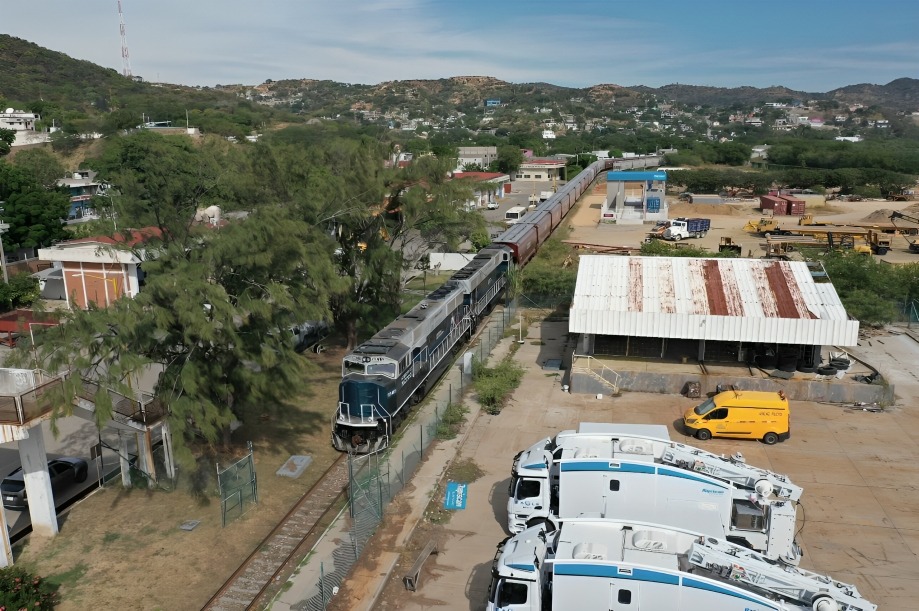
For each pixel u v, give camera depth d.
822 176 140.62
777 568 18.03
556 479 24.95
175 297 26.94
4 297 57.16
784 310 37.66
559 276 56.88
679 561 19.02
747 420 32.28
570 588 18.31
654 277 41.88
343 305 43.97
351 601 21.61
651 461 23.62
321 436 34.09
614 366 39.97
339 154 45.88
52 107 174.50
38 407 23.91
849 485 28.33
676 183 143.00
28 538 25.59
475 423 35.19
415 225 47.03
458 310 45.12
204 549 24.80
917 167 166.12
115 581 22.94
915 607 20.84
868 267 53.00
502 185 128.25
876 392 36.47
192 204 33.12
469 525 25.91
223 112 197.88
